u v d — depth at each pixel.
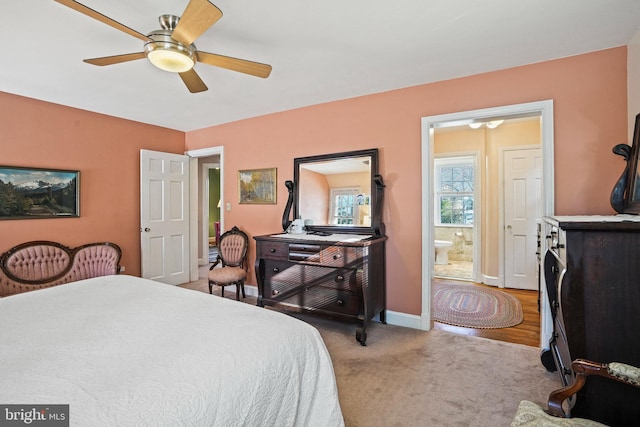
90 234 3.69
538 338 2.79
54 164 3.39
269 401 1.04
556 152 2.42
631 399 1.27
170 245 4.40
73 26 1.92
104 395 0.82
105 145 3.83
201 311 1.46
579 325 1.39
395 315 3.09
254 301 3.83
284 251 3.06
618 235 1.33
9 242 3.07
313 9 1.79
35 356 1.03
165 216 4.34
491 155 4.62
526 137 4.36
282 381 1.10
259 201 3.98
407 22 1.92
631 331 1.32
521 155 4.39
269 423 1.03
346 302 2.74
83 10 1.42
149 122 4.21
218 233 6.97
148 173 4.14
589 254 1.37
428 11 1.82
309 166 3.54
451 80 2.81
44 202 3.30
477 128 4.75
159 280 4.26
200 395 0.87
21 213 3.14
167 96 3.20
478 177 4.82
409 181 3.01
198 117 4.00
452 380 2.11
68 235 3.49
